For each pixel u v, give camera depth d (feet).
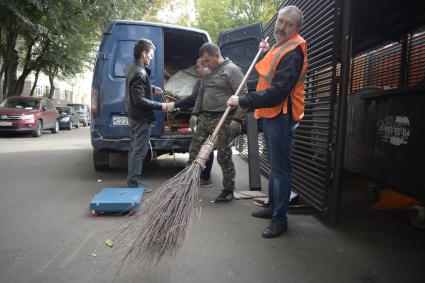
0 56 55.21
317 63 14.88
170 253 8.61
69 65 63.82
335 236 11.38
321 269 9.11
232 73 14.49
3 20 47.83
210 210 13.92
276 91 10.27
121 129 18.48
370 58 22.88
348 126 17.83
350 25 12.03
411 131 12.32
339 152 12.42
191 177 9.16
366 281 8.55
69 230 11.35
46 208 13.67
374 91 15.38
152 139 18.81
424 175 11.67
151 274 8.64
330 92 13.15
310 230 11.89
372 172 14.97
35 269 8.77
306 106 15.81
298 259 9.65
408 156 12.47
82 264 9.05
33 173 20.44
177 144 19.20
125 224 10.64
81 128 72.69
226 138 14.78
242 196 15.88
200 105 15.89
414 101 12.18
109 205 12.58
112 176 19.75
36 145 35.29
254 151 17.80
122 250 9.74
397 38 20.16
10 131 45.78
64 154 28.58
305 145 15.48
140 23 18.95
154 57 19.03
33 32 51.06
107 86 18.37
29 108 46.93
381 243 10.86
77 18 54.29
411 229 12.11
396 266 9.35
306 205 14.37
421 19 17.87
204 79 15.35
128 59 18.61
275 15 21.12
